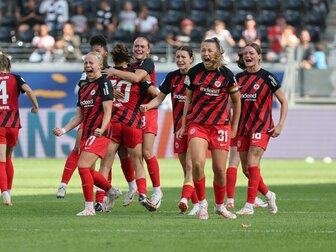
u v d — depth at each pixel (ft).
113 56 134.72
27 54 307.17
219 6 351.67
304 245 97.66
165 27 340.80
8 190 141.59
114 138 133.49
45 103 299.38
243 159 131.75
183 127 120.78
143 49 135.74
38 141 286.87
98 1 343.87
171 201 152.25
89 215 125.70
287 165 266.16
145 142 137.80
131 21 330.13
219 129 117.50
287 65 303.07
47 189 177.78
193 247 95.35
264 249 94.68
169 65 299.17
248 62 129.29
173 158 287.69
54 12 327.06
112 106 130.41
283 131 294.87
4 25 331.36
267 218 123.54
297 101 307.37
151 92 134.62
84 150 124.06
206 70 117.29
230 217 122.21
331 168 253.24
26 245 95.55
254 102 129.08
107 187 131.54
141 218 122.31
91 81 123.85
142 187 133.18
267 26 345.31
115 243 97.40
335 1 364.79
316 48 319.68
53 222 116.26
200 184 119.44
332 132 293.84
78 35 319.68
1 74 141.38
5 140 140.77
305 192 175.32
